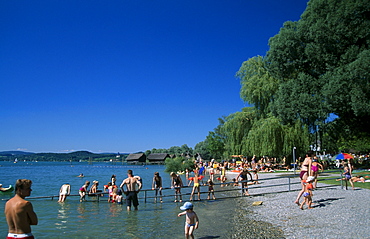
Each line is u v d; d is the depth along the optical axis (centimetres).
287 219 1117
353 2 2969
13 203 515
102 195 2034
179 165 5628
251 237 909
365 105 2666
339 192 1638
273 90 4106
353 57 2959
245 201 1661
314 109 3206
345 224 970
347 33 3017
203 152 12900
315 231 916
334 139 4075
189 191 2391
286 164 4091
